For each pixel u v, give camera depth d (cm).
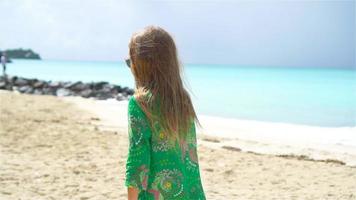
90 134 1184
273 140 1268
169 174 246
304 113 2194
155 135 246
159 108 246
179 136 248
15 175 742
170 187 246
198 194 256
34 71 7562
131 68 259
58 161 867
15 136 1104
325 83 4944
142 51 251
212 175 819
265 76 6981
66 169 805
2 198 620
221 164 909
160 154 247
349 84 4750
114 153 962
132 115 246
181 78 259
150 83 250
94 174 780
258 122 1712
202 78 5906
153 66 250
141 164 242
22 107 1764
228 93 3341
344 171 888
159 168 247
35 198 628
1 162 830
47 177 742
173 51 256
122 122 1496
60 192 662
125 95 2958
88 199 635
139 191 245
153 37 252
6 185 682
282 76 7088
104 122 1477
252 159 971
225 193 696
